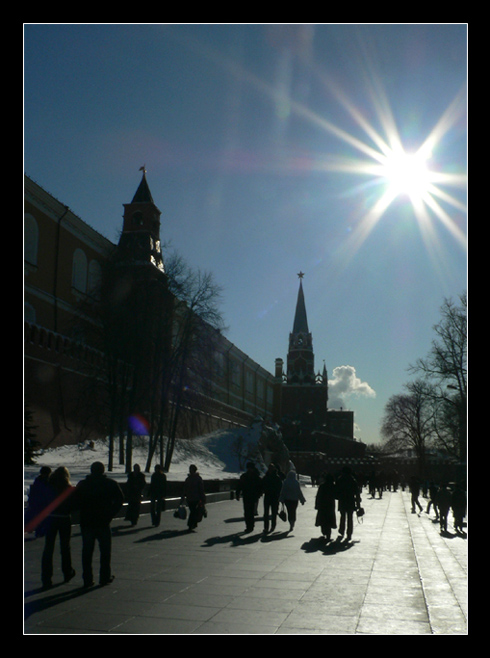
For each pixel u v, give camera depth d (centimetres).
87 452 4069
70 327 4609
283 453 7462
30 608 756
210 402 7481
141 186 6150
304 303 15112
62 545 913
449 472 10375
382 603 804
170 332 4466
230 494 3189
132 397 4075
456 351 4594
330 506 1538
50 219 4506
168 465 4406
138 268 4456
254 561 1140
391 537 1652
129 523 1784
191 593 849
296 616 729
